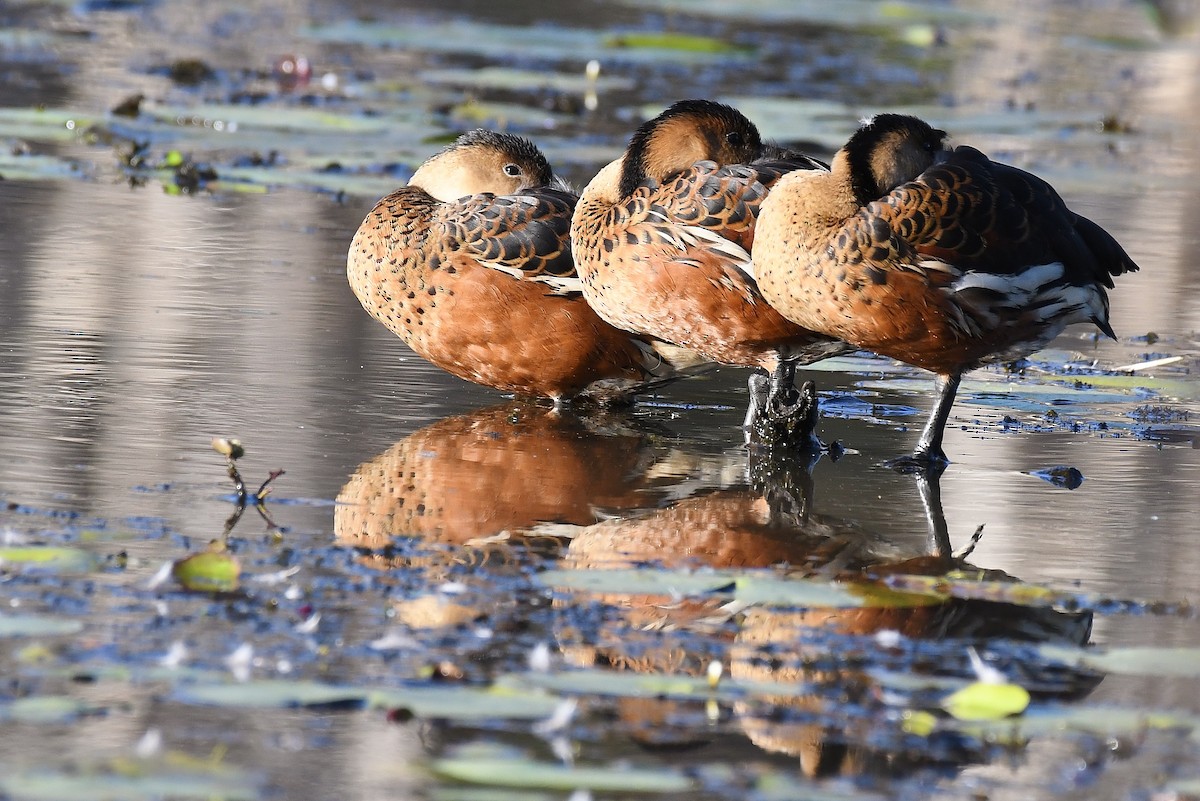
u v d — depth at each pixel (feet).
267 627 25.31
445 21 110.32
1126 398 43.57
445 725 23.06
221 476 33.04
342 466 34.35
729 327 38.09
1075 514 33.32
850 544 31.04
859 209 35.53
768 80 94.48
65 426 35.65
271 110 80.12
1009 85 98.48
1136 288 55.01
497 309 39.91
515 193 41.65
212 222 58.39
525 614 26.61
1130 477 36.19
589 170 68.90
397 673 23.80
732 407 42.16
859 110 83.46
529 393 41.47
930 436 37.42
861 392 43.62
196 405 38.06
